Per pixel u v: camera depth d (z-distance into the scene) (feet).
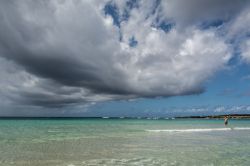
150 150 54.70
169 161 42.47
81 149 55.93
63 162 41.73
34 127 140.05
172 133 100.27
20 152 51.55
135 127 148.36
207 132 106.63
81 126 155.74
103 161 42.50
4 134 92.38
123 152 51.88
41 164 40.27
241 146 61.72
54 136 85.46
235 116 552.00
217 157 46.21
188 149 56.44
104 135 89.66
